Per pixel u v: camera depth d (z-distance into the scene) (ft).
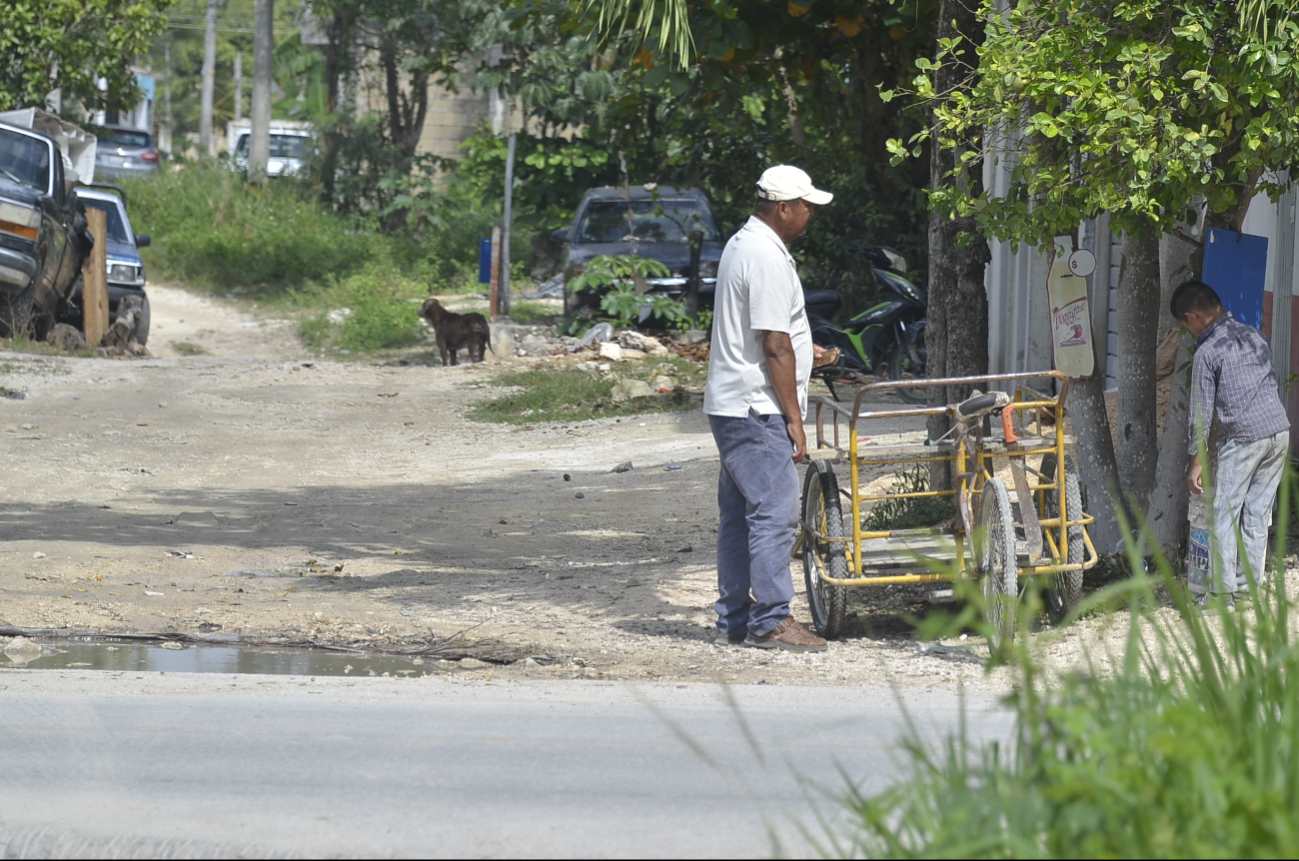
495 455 98.32
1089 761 18.25
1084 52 44.11
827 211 134.51
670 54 59.98
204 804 27.35
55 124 155.84
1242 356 45.21
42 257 128.47
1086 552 48.52
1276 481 45.73
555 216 175.83
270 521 73.87
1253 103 41.34
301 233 217.77
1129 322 52.75
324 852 23.99
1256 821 16.58
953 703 37.40
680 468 88.69
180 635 49.14
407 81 257.55
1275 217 63.36
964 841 18.31
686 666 45.32
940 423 59.16
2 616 50.65
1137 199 42.96
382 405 119.14
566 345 147.64
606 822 25.88
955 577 20.74
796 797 27.55
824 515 47.57
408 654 47.62
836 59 88.99
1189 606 21.33
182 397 117.50
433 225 226.58
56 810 26.91
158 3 199.62
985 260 57.11
